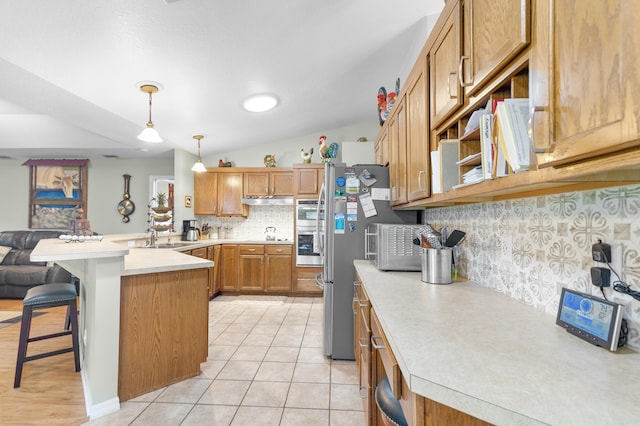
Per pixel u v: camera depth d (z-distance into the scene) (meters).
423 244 1.71
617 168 0.54
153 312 2.03
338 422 1.72
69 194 5.49
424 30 2.34
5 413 1.78
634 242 0.78
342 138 5.04
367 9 2.17
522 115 0.79
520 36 0.74
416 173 1.71
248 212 5.23
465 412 0.60
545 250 1.10
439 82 1.36
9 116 4.48
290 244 4.62
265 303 4.21
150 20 1.93
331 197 2.56
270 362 2.45
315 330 3.18
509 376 0.67
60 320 3.35
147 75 2.53
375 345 1.16
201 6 1.87
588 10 0.55
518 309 1.15
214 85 2.87
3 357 2.48
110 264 1.84
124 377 1.91
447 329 0.95
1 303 3.93
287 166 5.14
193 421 1.72
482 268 1.57
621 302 0.81
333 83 3.30
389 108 2.71
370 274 1.90
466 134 1.13
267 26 2.15
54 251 1.72
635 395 0.59
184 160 4.81
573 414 0.54
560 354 0.77
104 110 3.09
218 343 2.83
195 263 2.18
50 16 1.78
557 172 0.67
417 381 0.67
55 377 2.18
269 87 3.12
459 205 1.80
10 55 2.08
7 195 5.52
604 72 0.52
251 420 1.74
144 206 5.55
